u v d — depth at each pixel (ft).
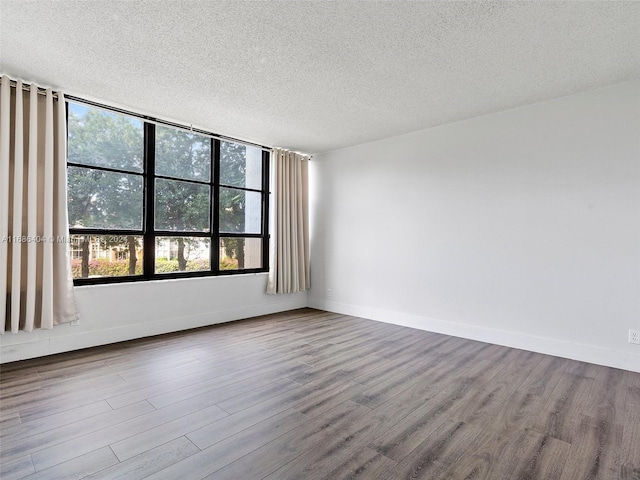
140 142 13.03
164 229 13.66
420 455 5.91
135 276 12.75
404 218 14.93
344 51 8.43
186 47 8.33
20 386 8.45
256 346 11.84
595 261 10.44
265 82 10.12
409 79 9.87
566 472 5.50
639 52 8.35
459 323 13.23
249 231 16.61
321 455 5.89
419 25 7.36
